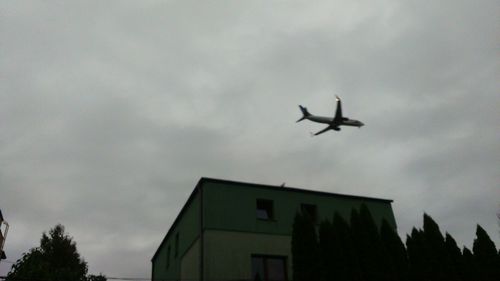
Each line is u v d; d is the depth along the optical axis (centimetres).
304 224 1631
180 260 2230
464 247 1995
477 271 1861
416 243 1812
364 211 1792
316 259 1531
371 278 1573
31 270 2591
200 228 1892
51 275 2830
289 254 1939
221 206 1955
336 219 1744
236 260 1823
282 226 2011
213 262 1780
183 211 2319
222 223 1903
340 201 2245
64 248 4256
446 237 1961
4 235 3212
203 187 1989
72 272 3878
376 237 1703
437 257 1798
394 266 1641
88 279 4066
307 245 1570
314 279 1494
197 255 1883
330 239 1605
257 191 2081
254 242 1903
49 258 4075
